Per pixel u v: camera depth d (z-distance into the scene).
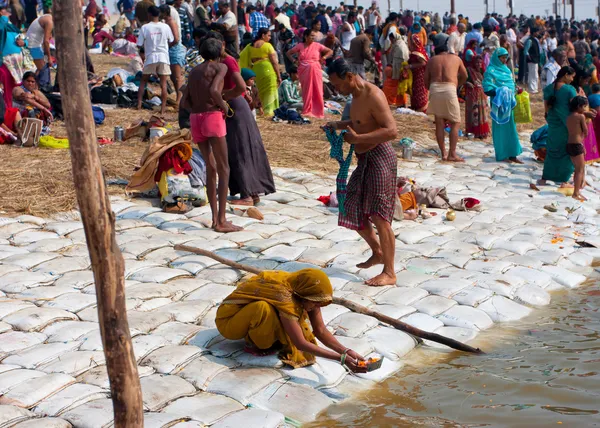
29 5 22.80
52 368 4.79
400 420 4.50
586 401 4.71
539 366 5.26
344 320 5.72
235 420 4.27
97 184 3.03
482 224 8.65
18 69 12.23
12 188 8.79
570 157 10.39
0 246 7.23
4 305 5.75
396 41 16.02
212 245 7.38
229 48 11.21
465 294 6.41
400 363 5.34
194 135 7.77
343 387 4.94
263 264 6.92
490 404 4.69
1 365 4.86
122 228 7.91
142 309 5.80
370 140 6.24
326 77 16.84
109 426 4.12
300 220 8.47
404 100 16.28
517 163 12.23
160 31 13.41
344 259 7.14
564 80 10.49
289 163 11.10
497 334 5.88
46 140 11.02
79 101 2.96
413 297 6.30
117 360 3.17
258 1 28.05
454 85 11.93
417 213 8.91
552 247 7.95
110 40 23.28
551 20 40.25
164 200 8.55
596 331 5.93
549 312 6.39
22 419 4.21
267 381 4.77
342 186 6.58
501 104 12.02
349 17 21.58
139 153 10.72
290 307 4.88
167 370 4.83
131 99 14.65
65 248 7.30
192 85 7.64
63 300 5.93
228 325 5.09
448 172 11.52
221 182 7.80
